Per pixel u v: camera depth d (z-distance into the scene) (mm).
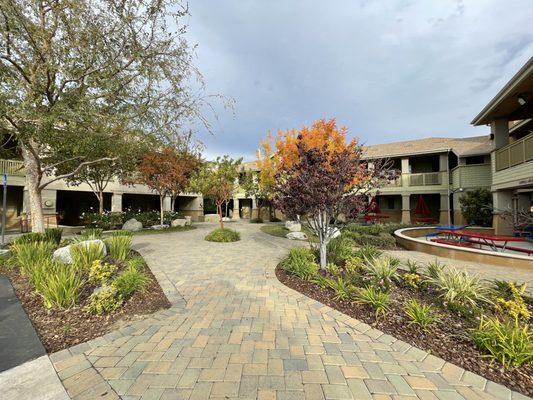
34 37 5547
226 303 3975
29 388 2141
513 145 9852
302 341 2889
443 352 2676
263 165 13359
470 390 2154
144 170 12906
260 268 6078
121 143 7270
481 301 3805
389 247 9070
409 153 18547
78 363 2480
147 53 6145
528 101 9680
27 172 7848
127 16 5645
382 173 5273
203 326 3234
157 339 2922
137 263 5488
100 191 15742
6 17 5137
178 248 8789
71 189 16531
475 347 2723
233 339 2926
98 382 2223
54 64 5668
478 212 14133
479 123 12078
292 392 2111
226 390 2127
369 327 3191
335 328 3184
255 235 12641
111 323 3309
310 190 4848
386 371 2387
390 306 3670
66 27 5570
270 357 2588
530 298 3943
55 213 15500
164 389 2139
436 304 3740
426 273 5195
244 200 31859
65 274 3986
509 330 2707
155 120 6672
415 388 2172
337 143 9562
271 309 3740
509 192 11219
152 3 5582
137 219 16766
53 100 6262
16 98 5352
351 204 5188
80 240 6734
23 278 5051
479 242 8688
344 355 2631
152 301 4043
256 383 2213
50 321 3324
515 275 5621
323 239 5410
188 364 2471
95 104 6227
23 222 14000
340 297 4020
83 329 3152
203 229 15969
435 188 17984
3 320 3309
